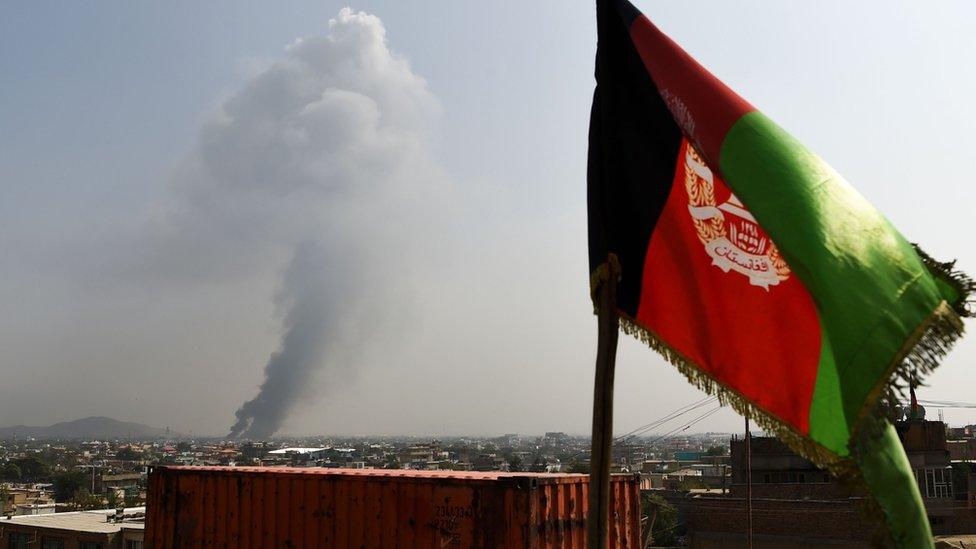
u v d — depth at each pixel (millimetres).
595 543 4676
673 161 4969
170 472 14805
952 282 3963
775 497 37438
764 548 33000
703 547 35125
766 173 4172
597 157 5324
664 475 94500
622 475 12930
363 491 12359
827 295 3803
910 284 3824
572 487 11820
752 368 4559
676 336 4855
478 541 11133
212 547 13953
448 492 11531
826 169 4195
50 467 163250
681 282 4918
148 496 15055
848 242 3910
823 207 4004
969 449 61406
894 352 3648
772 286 4570
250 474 13742
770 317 4551
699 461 139250
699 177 4887
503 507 11047
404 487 11945
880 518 3504
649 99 5086
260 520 13445
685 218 4926
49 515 53156
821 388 4281
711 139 4453
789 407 4379
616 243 5098
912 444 37781
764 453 42000
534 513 11008
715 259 4797
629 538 12820
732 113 4449
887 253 3912
